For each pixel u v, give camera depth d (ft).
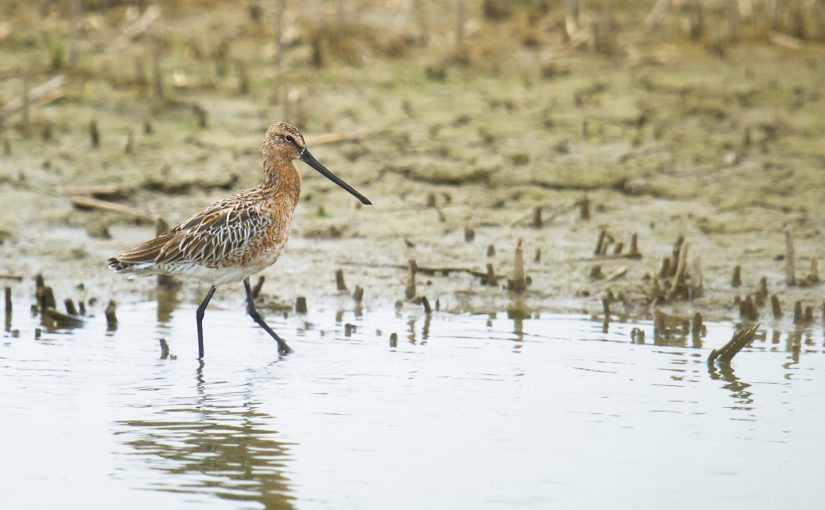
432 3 81.61
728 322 44.98
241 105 65.77
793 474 30.22
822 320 45.16
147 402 35.40
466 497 28.68
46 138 60.95
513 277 48.60
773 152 61.98
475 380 37.68
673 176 59.67
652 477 29.99
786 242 48.52
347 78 69.51
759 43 76.28
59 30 73.36
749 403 35.58
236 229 40.29
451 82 69.92
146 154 60.49
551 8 81.41
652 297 47.24
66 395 35.88
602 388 36.94
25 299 46.60
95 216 55.11
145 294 48.37
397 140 62.54
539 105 66.95
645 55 73.56
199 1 78.69
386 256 52.03
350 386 37.06
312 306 46.68
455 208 56.90
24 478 29.63
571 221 55.72
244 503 28.27
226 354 40.50
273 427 33.35
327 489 29.09
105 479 29.60
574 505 28.27
